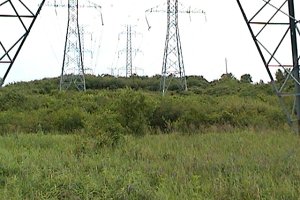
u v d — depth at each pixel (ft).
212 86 206.39
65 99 130.00
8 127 90.84
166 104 93.56
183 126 84.02
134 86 228.02
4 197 29.35
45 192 30.37
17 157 46.26
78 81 216.74
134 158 47.50
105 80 224.33
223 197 29.30
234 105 107.14
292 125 67.00
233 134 69.36
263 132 70.90
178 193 30.53
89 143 53.83
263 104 111.14
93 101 120.88
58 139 65.16
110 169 39.04
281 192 30.04
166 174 36.96
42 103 124.88
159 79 237.86
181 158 45.34
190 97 125.18
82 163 42.83
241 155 47.06
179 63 188.44
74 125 90.27
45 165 41.24
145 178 35.01
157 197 29.17
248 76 220.02
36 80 232.32
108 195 28.94
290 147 51.57
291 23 65.21
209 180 34.88
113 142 55.83
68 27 181.98
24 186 32.50
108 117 61.72
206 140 62.39
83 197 29.01
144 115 80.23
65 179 32.53
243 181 32.94
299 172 35.76
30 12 47.96
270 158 43.96
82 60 204.03
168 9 237.04
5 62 47.62
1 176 36.70
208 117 90.68
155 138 66.59
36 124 92.07
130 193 29.53
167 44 184.85
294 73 65.77
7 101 122.62
